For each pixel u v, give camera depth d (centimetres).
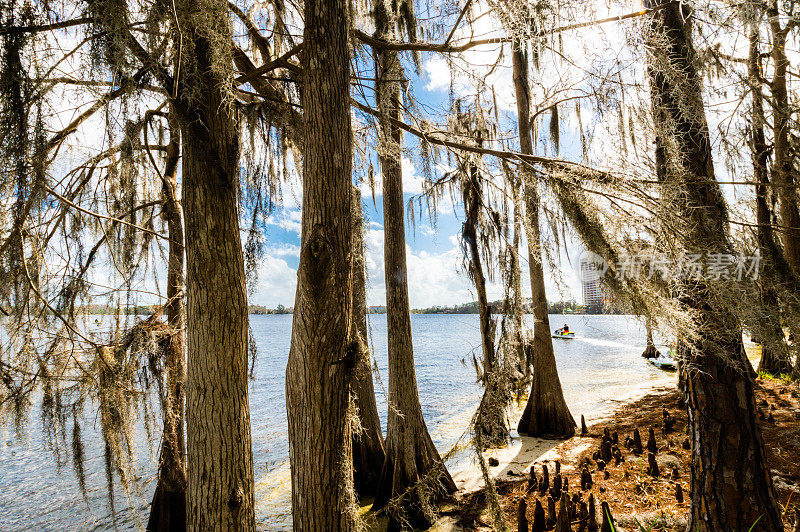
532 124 930
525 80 865
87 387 433
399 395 636
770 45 332
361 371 321
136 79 293
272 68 374
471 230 582
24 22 285
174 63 280
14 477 935
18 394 387
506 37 345
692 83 315
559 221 360
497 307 425
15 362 383
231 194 345
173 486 605
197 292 329
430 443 646
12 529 707
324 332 279
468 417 1336
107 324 496
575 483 588
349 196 296
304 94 293
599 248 318
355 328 315
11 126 275
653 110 324
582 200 329
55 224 478
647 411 1007
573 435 881
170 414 573
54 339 416
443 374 2464
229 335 330
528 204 384
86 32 272
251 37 463
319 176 284
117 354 465
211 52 307
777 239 352
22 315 357
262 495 773
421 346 4578
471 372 2497
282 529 632
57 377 413
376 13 471
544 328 927
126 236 485
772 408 725
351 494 288
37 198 310
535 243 379
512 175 400
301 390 283
